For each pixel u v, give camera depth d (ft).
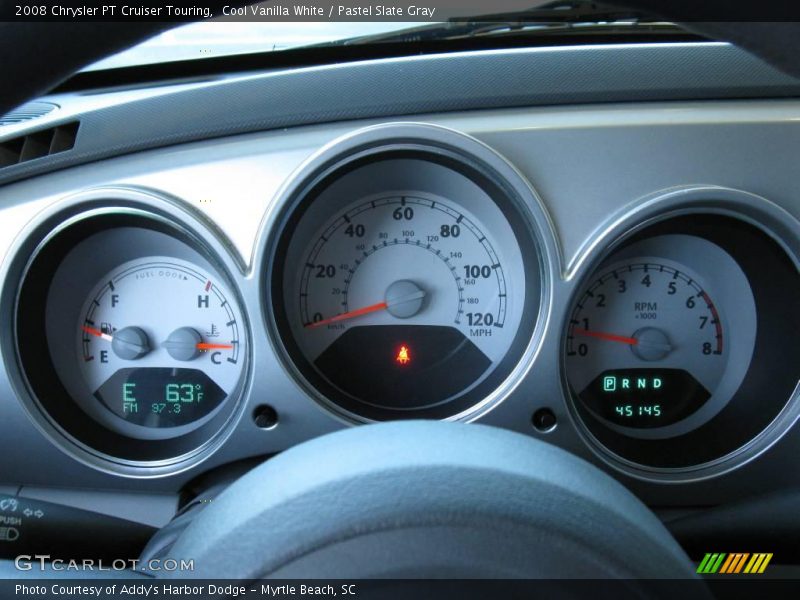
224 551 2.55
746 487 5.32
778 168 5.03
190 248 5.61
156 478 5.27
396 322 5.88
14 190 5.17
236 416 5.15
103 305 5.86
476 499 2.42
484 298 5.84
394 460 2.52
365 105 5.05
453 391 5.82
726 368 5.84
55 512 5.03
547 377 5.10
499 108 5.10
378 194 5.73
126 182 5.10
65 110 5.13
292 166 5.03
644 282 5.89
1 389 5.13
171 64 5.30
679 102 5.07
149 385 5.84
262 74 5.08
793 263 5.21
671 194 4.96
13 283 5.15
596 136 4.98
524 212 5.03
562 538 2.42
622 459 5.23
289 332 5.37
